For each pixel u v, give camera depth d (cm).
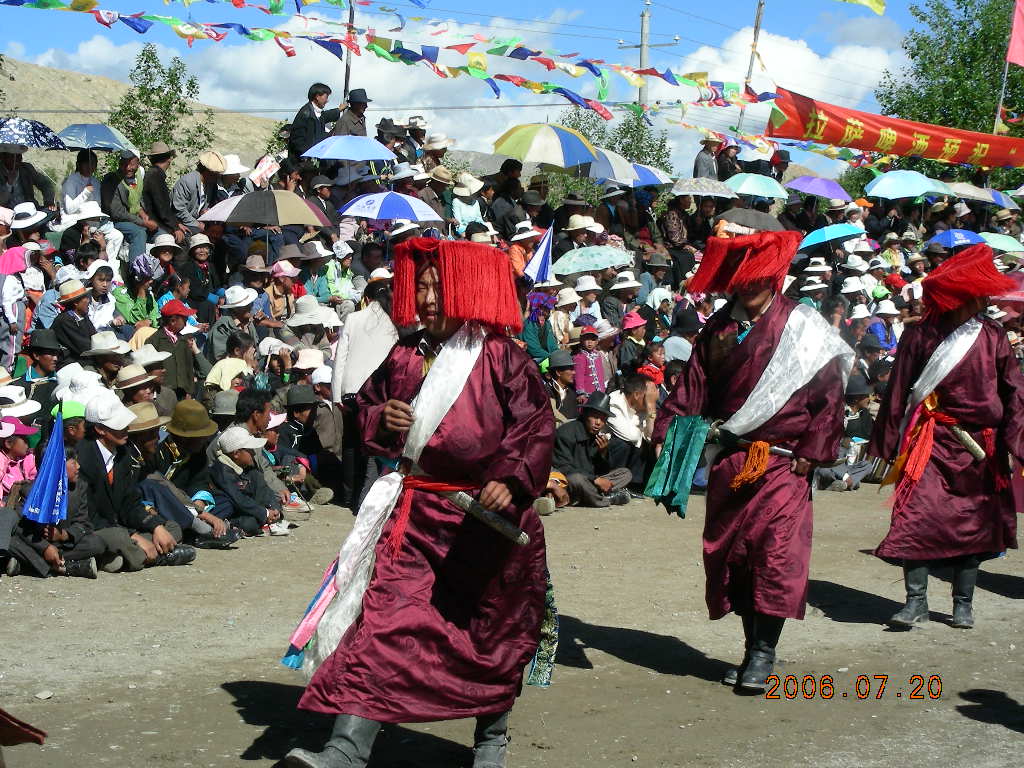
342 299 1344
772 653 606
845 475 1307
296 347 1191
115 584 772
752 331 611
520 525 464
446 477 459
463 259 457
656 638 701
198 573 811
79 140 1344
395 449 469
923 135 1797
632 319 1360
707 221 1911
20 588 748
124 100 2088
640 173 1842
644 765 493
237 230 1366
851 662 665
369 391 480
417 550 456
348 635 445
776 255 603
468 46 1177
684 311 1418
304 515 1017
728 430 615
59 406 772
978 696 605
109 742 492
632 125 2411
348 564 455
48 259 1194
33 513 752
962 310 739
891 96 2942
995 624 766
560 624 723
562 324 1333
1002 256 2067
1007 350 744
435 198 1514
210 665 607
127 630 666
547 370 1221
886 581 880
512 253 1334
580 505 1144
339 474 1099
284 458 1075
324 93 1536
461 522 457
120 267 1281
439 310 465
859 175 3341
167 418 961
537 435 458
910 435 745
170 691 563
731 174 2008
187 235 1345
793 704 584
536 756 500
